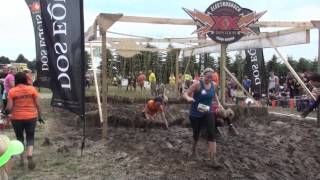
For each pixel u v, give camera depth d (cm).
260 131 1288
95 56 2000
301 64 4434
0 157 312
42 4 1009
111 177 839
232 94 2542
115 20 1152
